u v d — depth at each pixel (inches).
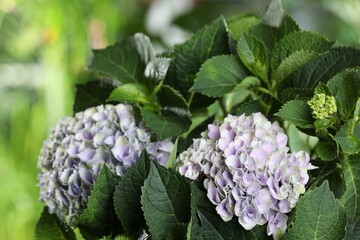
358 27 97.1
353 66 43.3
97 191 40.7
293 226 37.8
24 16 103.6
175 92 43.3
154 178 39.5
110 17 108.0
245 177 38.2
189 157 40.3
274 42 46.1
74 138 42.7
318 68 43.9
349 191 39.3
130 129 42.1
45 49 103.7
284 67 42.9
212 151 39.7
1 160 104.3
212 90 43.5
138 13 124.3
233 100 50.3
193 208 38.7
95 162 41.7
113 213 41.5
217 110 49.7
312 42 43.2
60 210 43.3
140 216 40.9
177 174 39.6
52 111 102.4
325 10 113.6
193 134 44.7
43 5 102.2
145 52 46.6
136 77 47.0
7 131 110.7
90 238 42.6
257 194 38.0
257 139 39.1
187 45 45.4
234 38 46.9
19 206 102.0
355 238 39.5
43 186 43.8
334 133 40.8
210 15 126.9
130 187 40.6
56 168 42.8
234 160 38.7
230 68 44.2
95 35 105.1
